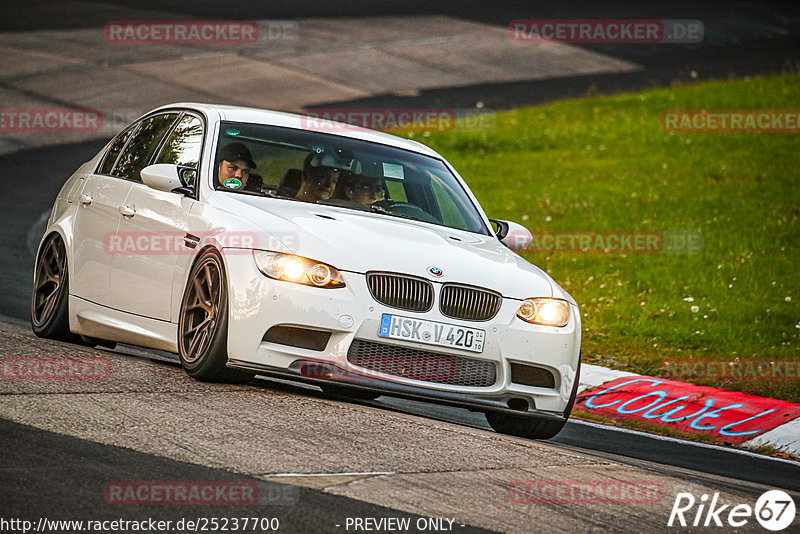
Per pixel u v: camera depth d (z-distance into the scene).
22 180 65.00
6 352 22.03
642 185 68.00
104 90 96.31
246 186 23.20
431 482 15.61
